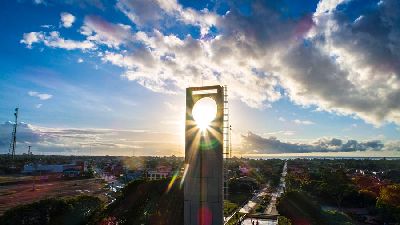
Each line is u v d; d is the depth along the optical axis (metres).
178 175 52.91
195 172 27.31
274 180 143.62
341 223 53.44
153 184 48.88
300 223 54.50
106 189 111.88
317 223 53.78
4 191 102.81
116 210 47.66
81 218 46.44
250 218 58.22
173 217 43.38
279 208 59.25
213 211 26.70
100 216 47.22
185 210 27.36
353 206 82.44
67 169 174.62
